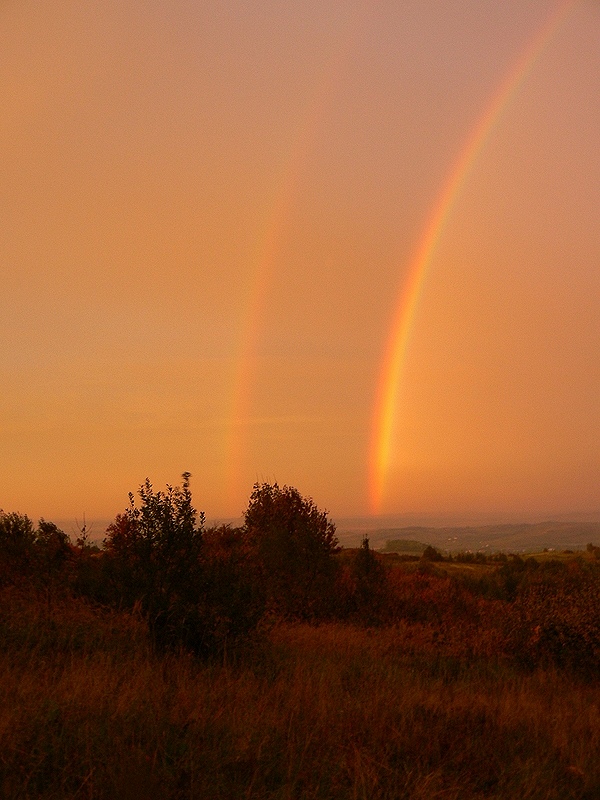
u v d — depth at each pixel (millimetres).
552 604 13758
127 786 4844
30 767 5047
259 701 7234
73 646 9148
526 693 9789
